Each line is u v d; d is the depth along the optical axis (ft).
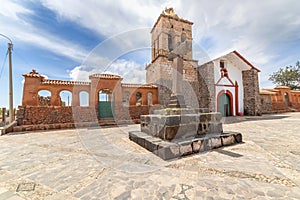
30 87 28.73
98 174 8.07
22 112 27.12
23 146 14.97
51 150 13.25
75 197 5.98
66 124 28.63
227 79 43.86
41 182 7.32
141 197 5.82
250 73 45.24
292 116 38.91
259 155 10.23
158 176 7.61
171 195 5.90
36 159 10.80
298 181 6.63
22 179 7.69
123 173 8.11
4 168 9.18
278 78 81.10
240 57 42.42
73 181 7.34
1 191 6.55
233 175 7.39
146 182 7.04
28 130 26.07
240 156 10.16
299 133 17.28
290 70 76.84
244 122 28.71
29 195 6.21
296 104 58.90
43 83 29.71
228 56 42.63
